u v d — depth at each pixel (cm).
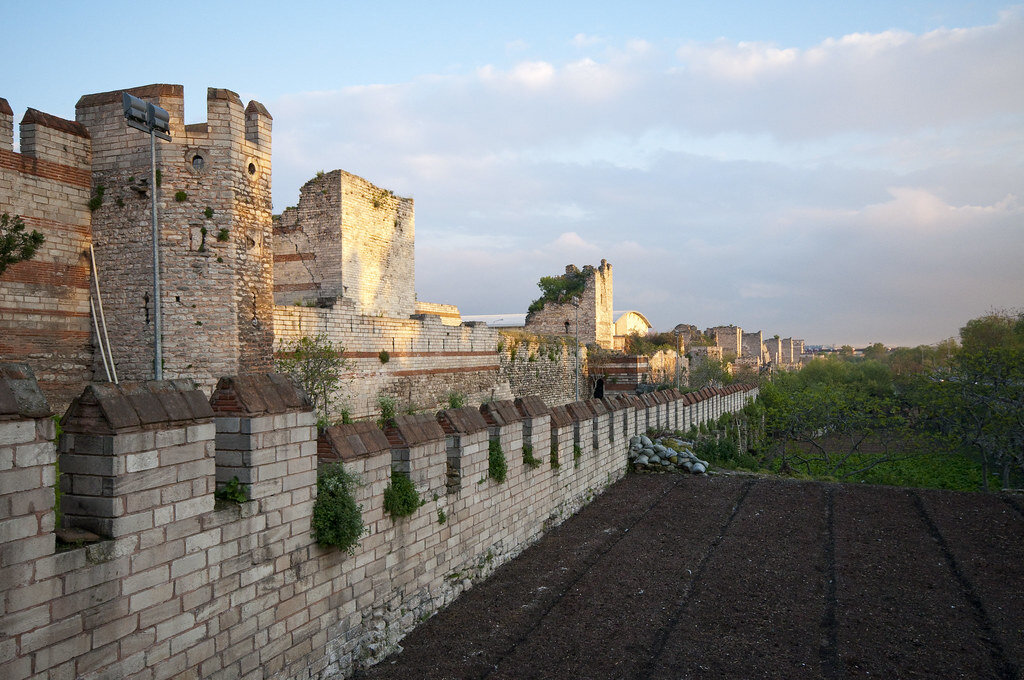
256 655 705
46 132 1453
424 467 1013
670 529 1489
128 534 571
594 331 4962
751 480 2019
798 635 936
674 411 2708
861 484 1942
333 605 819
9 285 1380
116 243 1541
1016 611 1005
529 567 1258
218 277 1559
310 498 787
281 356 1834
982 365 2934
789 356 12700
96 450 566
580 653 883
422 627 982
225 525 670
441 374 2648
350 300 2120
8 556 484
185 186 1538
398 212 2950
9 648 484
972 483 3158
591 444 1808
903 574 1176
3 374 501
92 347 1544
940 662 852
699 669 834
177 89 1539
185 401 637
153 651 593
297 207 2650
